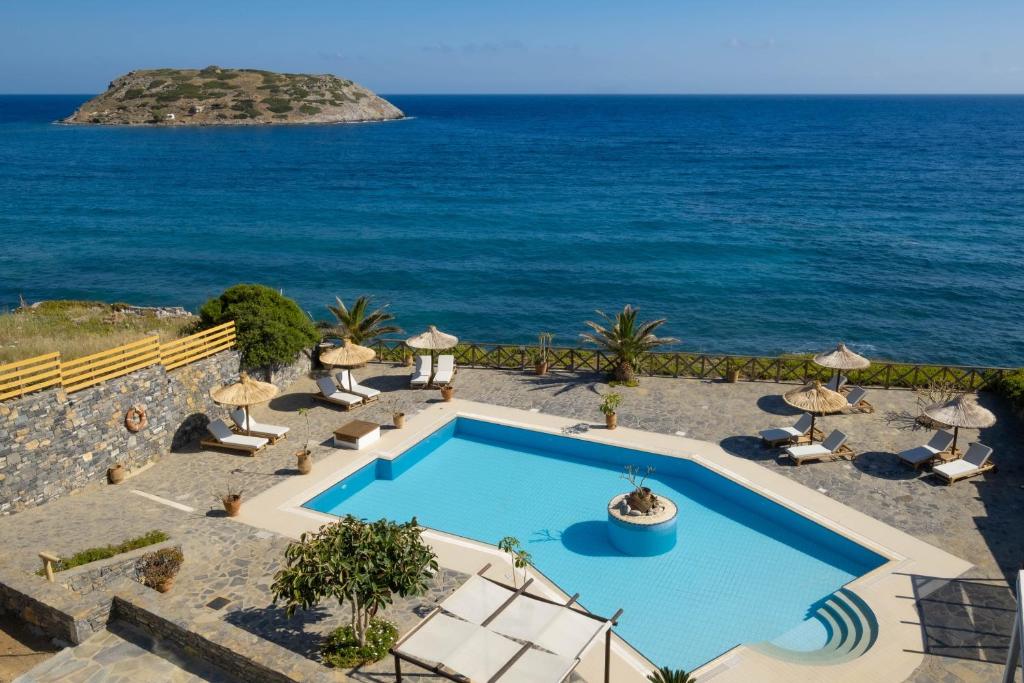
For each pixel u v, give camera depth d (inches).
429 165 4995.1
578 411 997.8
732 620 609.0
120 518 731.4
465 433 992.9
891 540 679.1
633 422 956.0
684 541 729.6
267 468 851.4
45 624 550.9
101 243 2598.4
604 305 1994.3
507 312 1946.4
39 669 501.7
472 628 470.3
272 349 1035.3
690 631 594.9
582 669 527.2
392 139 7096.5
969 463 800.3
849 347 1695.4
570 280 2206.0
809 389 856.3
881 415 963.3
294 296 2053.4
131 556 626.5
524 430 945.5
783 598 639.1
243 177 4306.1
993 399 1000.9
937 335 1755.7
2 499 727.1
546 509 796.6
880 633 551.8
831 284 2134.6
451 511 795.4
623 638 584.7
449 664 439.8
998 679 501.4
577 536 741.3
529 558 690.2
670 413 983.6
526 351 1177.4
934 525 704.4
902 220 3002.0
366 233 2805.1
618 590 649.0
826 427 928.3
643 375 1126.4
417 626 475.5
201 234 2768.2
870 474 808.3
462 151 5989.2
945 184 3993.6
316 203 3457.2
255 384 903.1
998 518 714.2
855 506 741.9
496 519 776.9
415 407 1026.7
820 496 762.8
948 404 809.5
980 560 645.3
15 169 4507.9
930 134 7770.7
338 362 1016.9
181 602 591.8
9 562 634.8
